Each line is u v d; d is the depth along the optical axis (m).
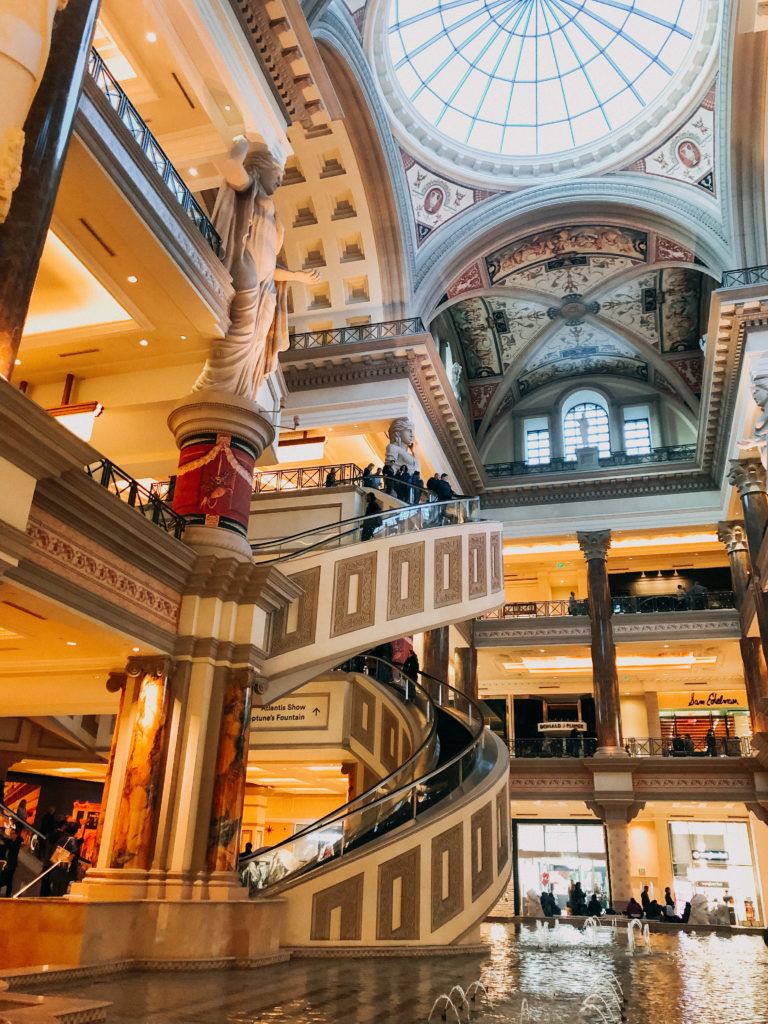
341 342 18.48
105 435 10.33
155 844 7.25
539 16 18.02
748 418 16.67
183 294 8.45
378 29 16.72
